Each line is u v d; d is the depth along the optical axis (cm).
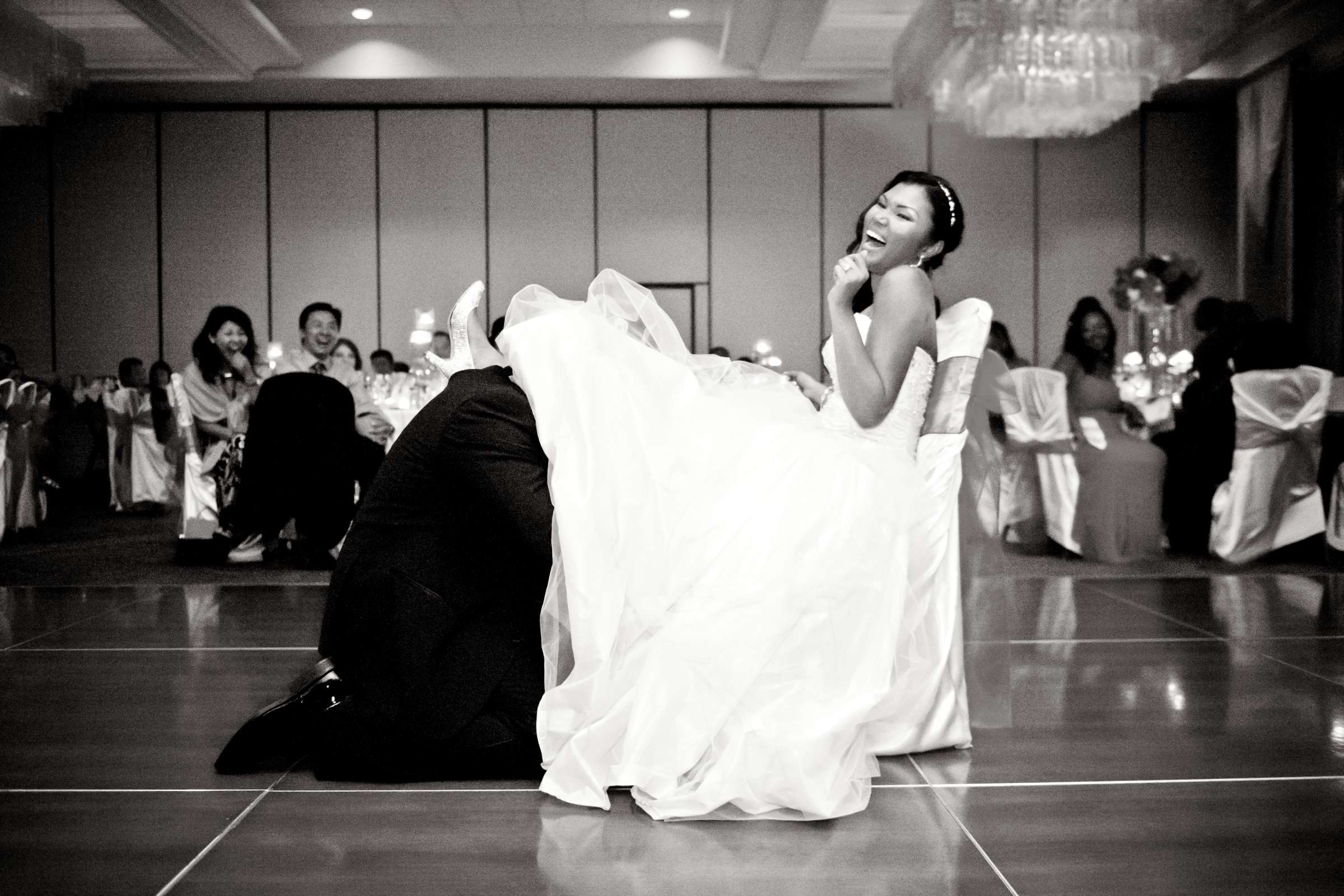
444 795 194
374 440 591
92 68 1033
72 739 228
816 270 1169
